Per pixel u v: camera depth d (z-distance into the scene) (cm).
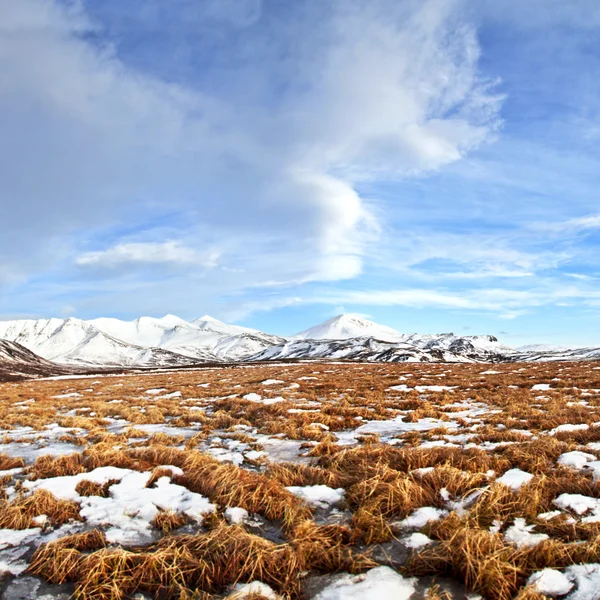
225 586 416
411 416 1320
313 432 1095
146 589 415
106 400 2180
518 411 1357
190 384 2966
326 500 633
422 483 641
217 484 648
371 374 3212
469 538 444
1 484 691
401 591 396
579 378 2289
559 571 418
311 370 3944
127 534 514
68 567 431
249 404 1652
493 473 688
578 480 625
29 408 1822
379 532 499
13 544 493
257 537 462
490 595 387
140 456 846
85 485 668
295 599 392
